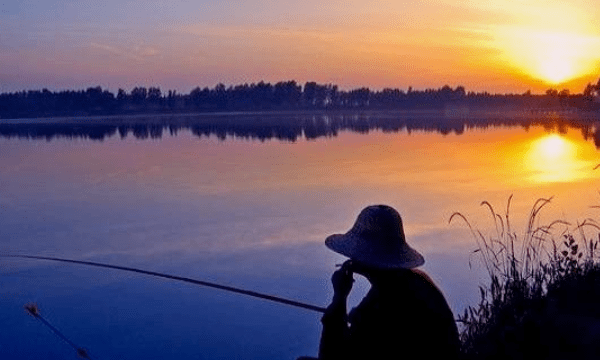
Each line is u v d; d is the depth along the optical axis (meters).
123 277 14.11
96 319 11.25
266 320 11.00
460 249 14.31
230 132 89.31
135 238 18.55
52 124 138.25
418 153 44.94
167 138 75.38
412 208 21.17
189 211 22.80
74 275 14.38
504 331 5.24
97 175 35.16
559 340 5.10
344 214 21.34
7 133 96.19
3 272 14.75
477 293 10.04
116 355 9.74
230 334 10.36
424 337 3.01
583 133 69.81
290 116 185.75
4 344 10.28
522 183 26.34
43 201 26.08
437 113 194.88
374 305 3.10
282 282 13.45
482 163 35.84
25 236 19.28
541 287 6.20
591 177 27.53
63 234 19.47
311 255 15.73
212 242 17.55
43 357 9.70
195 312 11.50
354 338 3.11
